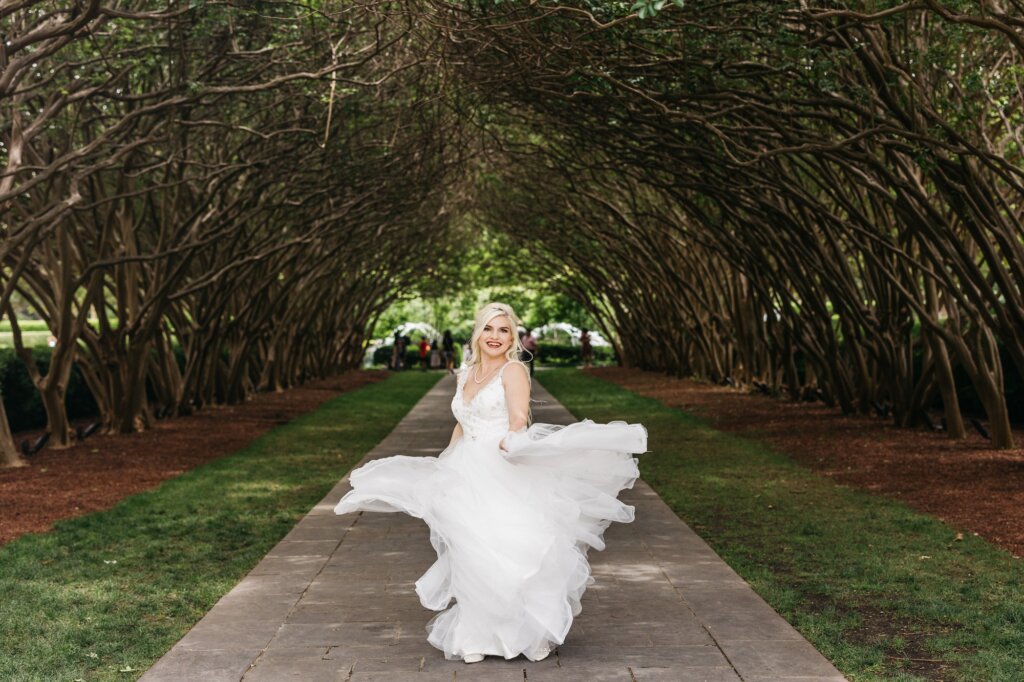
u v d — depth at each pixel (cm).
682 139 1433
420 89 1645
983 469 1161
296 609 605
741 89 1378
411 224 3120
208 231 1734
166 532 873
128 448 1516
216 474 1238
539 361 5650
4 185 1269
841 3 1009
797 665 497
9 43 1067
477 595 507
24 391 1791
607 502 542
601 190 2722
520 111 1931
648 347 3947
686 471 1237
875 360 1745
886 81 1133
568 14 1052
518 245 3800
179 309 2202
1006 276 1196
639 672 489
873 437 1507
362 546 791
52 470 1277
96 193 1559
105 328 1669
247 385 2594
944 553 761
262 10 1253
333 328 3856
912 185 1240
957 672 494
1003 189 1557
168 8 1073
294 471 1269
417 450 1495
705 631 556
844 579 688
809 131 1325
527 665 501
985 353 1341
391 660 509
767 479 1164
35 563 748
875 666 499
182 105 1314
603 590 649
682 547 786
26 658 522
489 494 525
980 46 1322
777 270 2241
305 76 1239
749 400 2312
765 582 675
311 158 1838
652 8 764
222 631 560
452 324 6256
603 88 1265
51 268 1526
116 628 580
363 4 1166
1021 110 1344
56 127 1462
